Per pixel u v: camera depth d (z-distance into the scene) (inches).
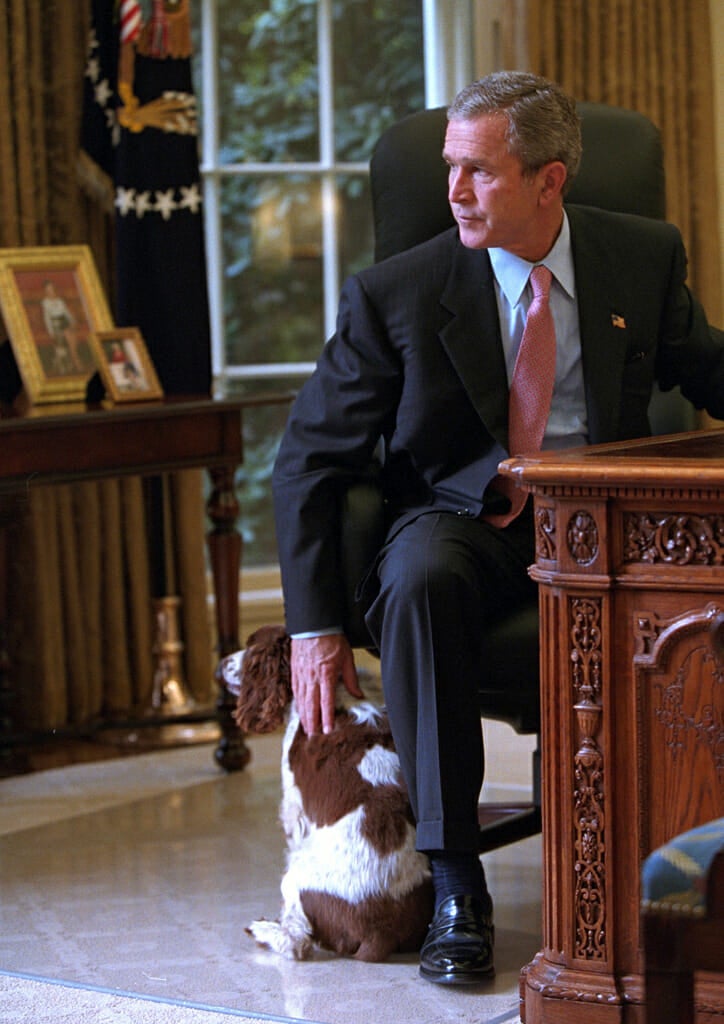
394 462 110.7
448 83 185.3
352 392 107.0
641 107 180.4
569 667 86.4
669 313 111.9
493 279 107.3
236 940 107.8
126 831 136.5
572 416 108.1
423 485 109.4
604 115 121.7
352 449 106.2
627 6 178.4
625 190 119.7
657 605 84.4
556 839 87.7
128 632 171.9
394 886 101.0
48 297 149.3
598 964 87.0
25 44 159.3
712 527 82.3
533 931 108.0
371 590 103.9
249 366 182.9
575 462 84.9
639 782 85.3
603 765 85.8
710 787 83.7
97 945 107.3
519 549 105.9
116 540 168.7
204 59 178.1
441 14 184.5
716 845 62.7
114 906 116.1
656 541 83.8
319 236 184.5
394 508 110.4
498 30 182.4
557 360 107.2
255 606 182.9
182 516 171.2
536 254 106.2
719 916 61.1
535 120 101.5
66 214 164.7
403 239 118.2
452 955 97.0
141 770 157.9
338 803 102.0
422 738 97.8
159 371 163.3
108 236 167.0
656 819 85.3
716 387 112.6
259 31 180.1
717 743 83.4
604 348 107.1
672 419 116.6
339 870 101.7
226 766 155.5
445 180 117.7
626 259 110.1
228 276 181.2
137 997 97.0
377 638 101.8
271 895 117.9
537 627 102.3
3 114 158.6
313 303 185.0
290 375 184.4
